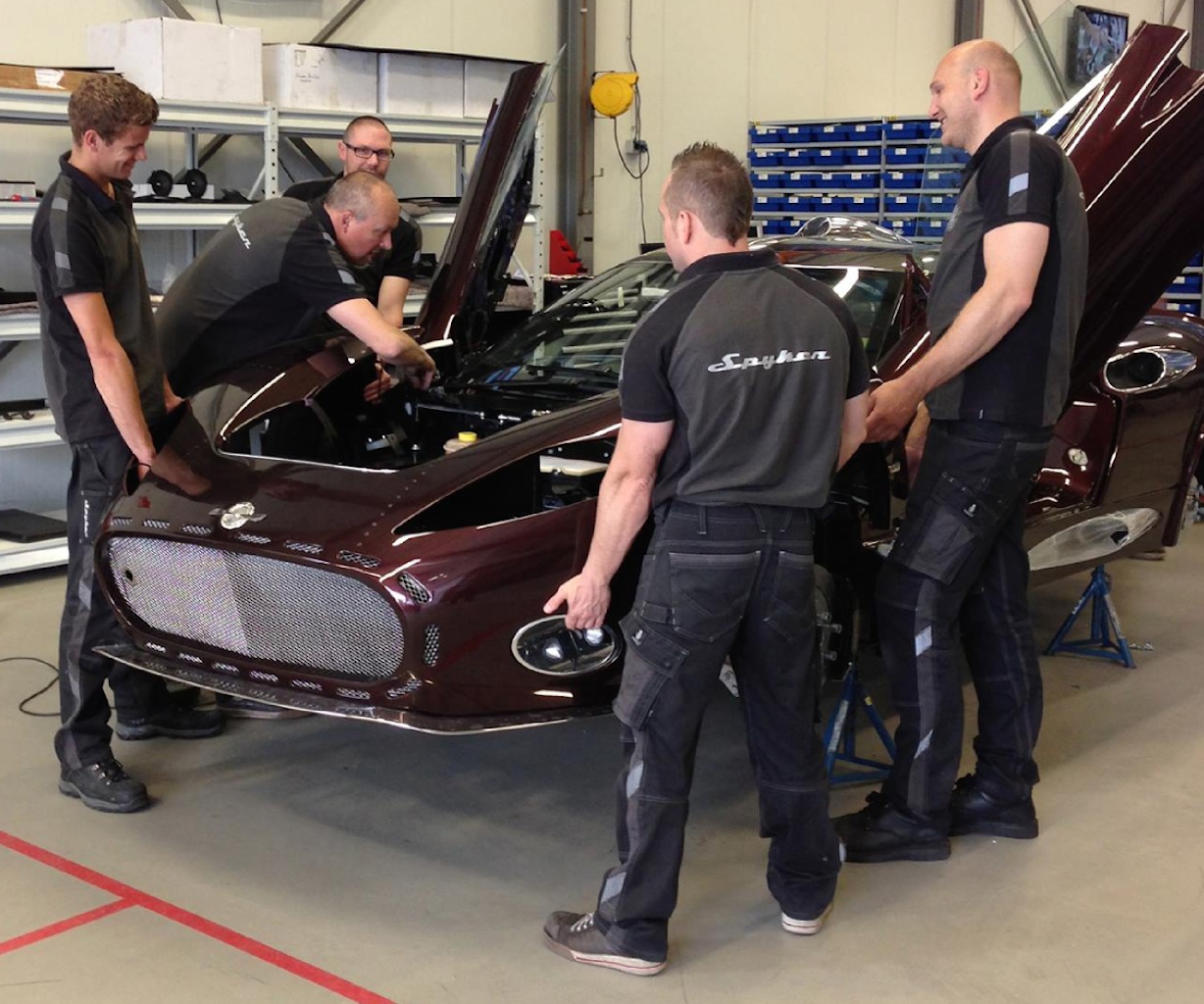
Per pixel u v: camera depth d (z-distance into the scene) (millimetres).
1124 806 3037
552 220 7254
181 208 4922
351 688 2510
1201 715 3637
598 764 3260
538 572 2490
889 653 2709
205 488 2760
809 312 2146
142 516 2746
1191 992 2256
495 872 2682
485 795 3062
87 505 2906
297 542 2506
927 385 2471
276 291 3260
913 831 2730
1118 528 3869
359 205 3158
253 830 2854
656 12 7570
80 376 2865
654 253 4059
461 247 3588
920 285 3428
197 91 4965
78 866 2668
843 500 2904
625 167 7566
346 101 5469
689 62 7840
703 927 2471
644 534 2564
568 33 7098
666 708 2178
